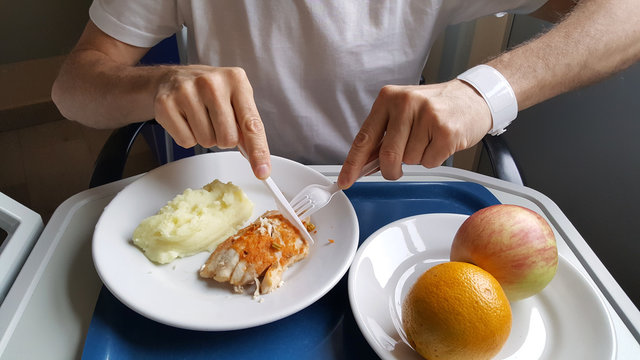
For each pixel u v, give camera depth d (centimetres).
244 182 77
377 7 95
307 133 106
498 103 69
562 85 78
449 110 65
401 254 64
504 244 52
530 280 52
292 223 64
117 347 53
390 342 51
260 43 96
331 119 107
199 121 65
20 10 241
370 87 104
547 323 55
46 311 57
